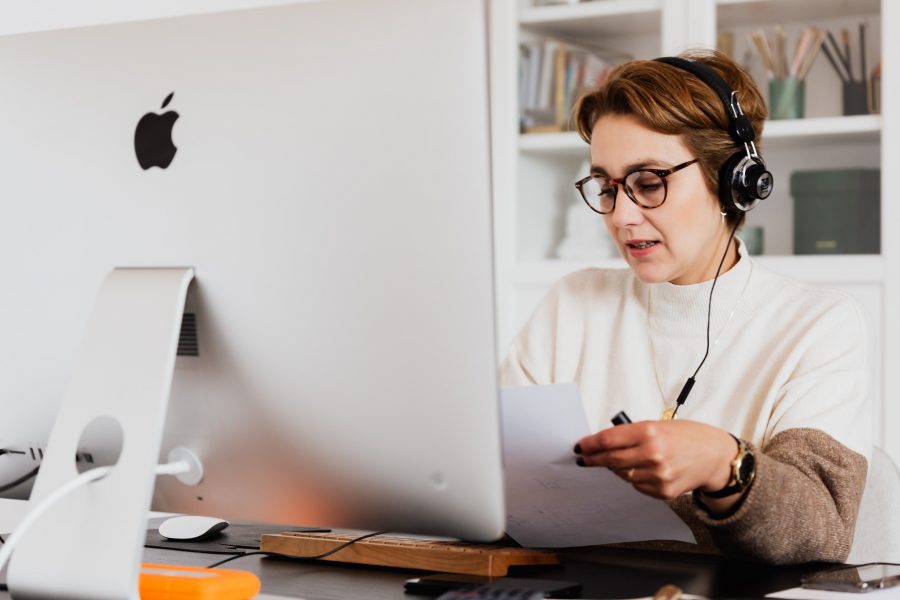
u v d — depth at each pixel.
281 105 0.95
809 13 2.88
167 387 0.96
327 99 0.93
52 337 1.08
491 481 0.90
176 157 1.00
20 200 1.09
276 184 0.95
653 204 1.41
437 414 0.90
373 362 0.92
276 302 0.96
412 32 0.90
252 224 0.96
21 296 1.10
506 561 1.07
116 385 0.97
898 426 2.75
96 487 0.95
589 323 1.70
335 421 0.95
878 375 2.78
